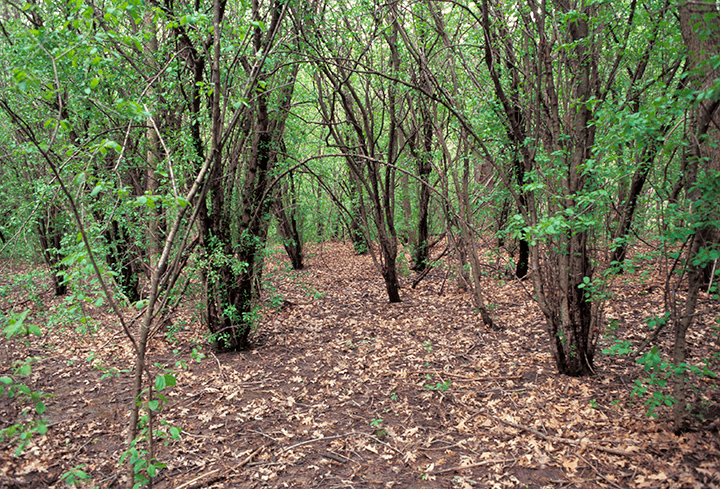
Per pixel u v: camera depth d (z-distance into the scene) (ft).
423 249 40.75
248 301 22.67
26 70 8.55
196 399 17.25
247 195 22.50
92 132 18.70
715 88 8.43
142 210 21.56
